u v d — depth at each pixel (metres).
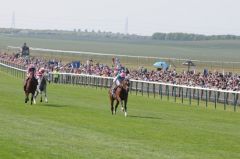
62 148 20.52
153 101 48.19
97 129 27.08
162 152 20.80
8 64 95.38
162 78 60.59
